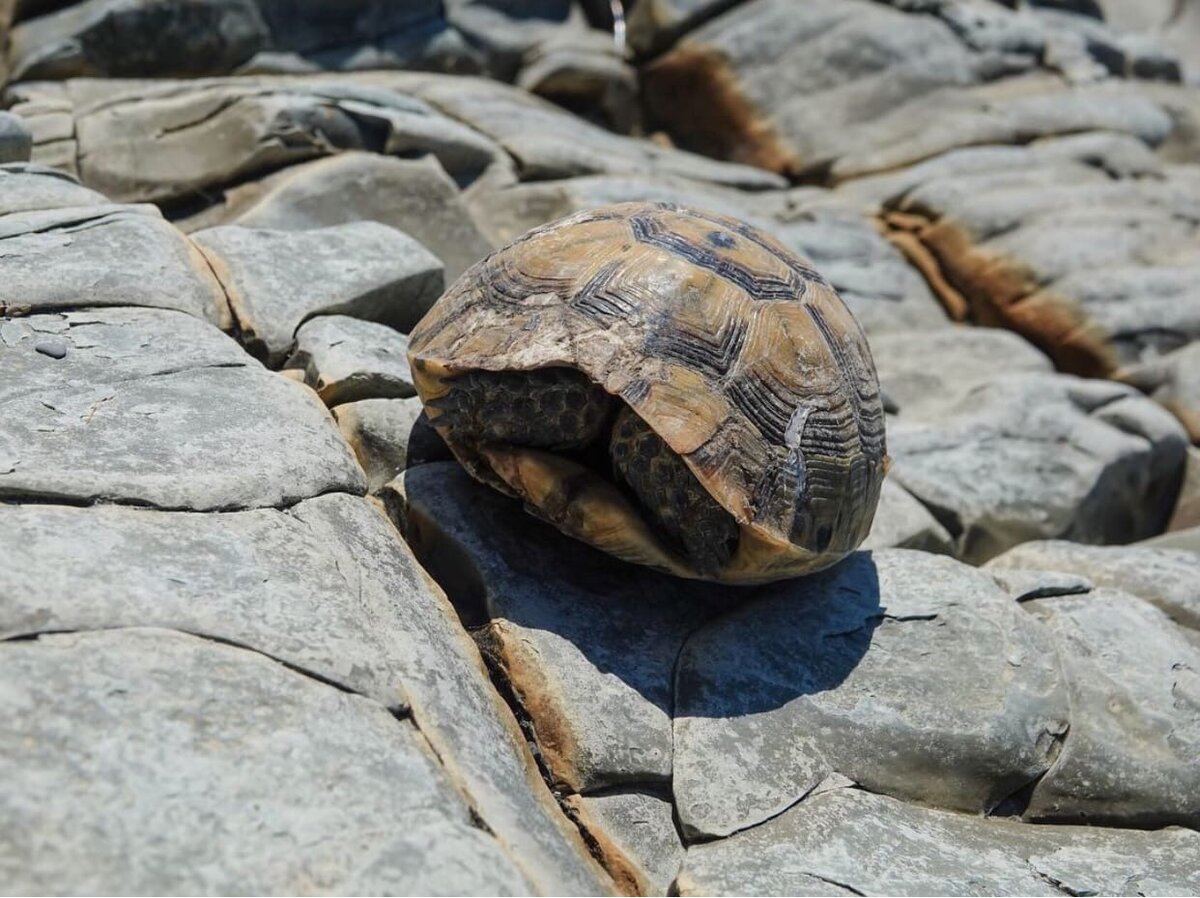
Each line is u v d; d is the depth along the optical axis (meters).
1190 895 0.44
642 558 0.46
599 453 0.48
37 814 0.32
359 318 0.58
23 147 0.63
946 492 0.70
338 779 0.35
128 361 0.47
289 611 0.39
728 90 1.12
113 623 0.37
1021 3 1.36
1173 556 0.61
